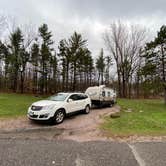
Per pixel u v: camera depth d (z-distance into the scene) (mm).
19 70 37219
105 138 7371
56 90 46812
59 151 5621
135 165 4625
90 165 4602
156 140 7062
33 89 45031
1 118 10758
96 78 53938
